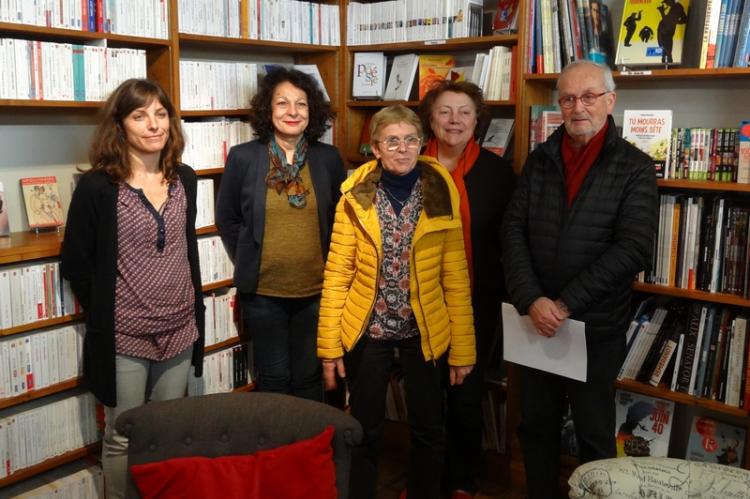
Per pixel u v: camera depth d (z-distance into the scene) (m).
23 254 2.34
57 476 2.60
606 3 2.94
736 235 2.50
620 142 2.28
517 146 2.90
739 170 2.44
